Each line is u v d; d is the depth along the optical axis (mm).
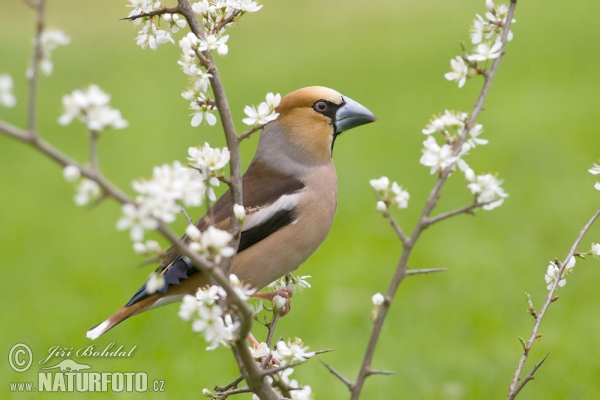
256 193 7227
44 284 13242
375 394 10070
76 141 20750
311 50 29344
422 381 10344
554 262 5582
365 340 11445
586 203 15766
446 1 36344
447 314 11984
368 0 37750
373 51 28656
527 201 15992
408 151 18969
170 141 20422
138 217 3430
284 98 7586
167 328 11508
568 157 18047
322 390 10117
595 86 23031
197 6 5477
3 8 35562
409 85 24375
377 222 15328
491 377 10352
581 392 9906
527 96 22578
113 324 6895
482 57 4801
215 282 4555
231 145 5020
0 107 22953
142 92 24969
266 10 36781
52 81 26000
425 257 13797
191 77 5141
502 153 18422
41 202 17422
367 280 12969
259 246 7008
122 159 19125
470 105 22078
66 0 37125
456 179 17125
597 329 11258
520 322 11680
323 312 12047
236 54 29438
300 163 7441
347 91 24016
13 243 15148
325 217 7348
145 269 13820
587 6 32406
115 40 31484
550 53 26453
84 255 14578
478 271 13227
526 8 32938
